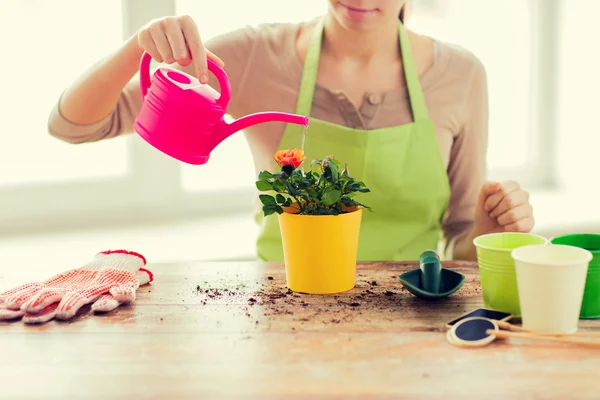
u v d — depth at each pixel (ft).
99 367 2.82
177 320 3.34
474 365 2.81
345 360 2.87
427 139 5.09
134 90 4.91
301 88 5.10
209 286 3.89
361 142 4.97
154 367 2.82
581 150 8.75
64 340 3.10
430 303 3.58
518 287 3.18
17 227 7.22
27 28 7.08
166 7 7.41
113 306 3.47
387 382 2.67
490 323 3.16
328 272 3.71
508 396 2.56
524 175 8.98
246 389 2.62
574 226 7.27
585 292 3.29
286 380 2.69
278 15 7.87
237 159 8.18
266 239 5.07
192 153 3.53
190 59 3.78
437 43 5.47
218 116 3.53
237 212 8.11
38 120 7.29
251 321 3.32
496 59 8.77
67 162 7.47
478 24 8.59
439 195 5.16
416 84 5.11
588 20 8.49
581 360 2.86
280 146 5.08
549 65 8.80
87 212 7.49
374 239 5.08
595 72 8.48
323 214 3.66
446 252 5.60
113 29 7.35
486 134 5.53
